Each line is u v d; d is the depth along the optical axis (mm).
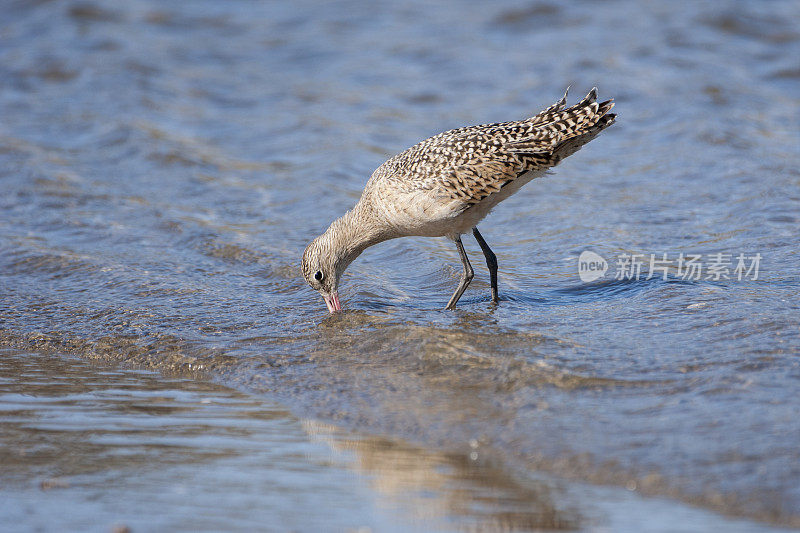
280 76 31031
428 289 16469
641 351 12250
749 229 17969
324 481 9578
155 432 10953
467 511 8828
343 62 31719
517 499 9023
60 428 11086
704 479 8953
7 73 30812
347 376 12383
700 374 11258
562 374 11555
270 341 13891
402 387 11859
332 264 15492
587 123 14898
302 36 34062
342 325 14414
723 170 21641
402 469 9789
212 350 13617
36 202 21594
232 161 24562
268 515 8852
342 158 24172
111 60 31891
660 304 14289
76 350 14289
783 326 12656
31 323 15266
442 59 31094
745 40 30703
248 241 18953
